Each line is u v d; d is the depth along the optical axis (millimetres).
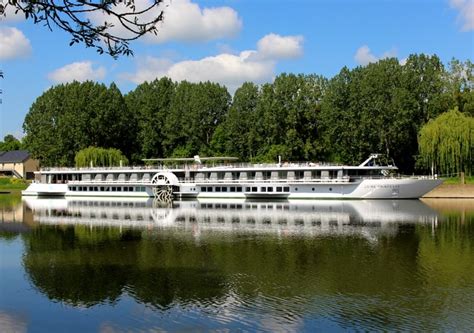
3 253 43906
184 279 34031
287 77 125875
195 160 103312
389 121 108812
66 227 60938
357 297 29609
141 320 26484
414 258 39781
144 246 46469
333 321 25828
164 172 99625
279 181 91875
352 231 53844
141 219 67438
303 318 26359
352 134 110312
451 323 25375
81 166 119375
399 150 113562
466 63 113938
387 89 110938
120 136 137500
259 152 124250
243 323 25844
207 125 138125
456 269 35969
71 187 110312
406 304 28234
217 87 140625
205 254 42188
